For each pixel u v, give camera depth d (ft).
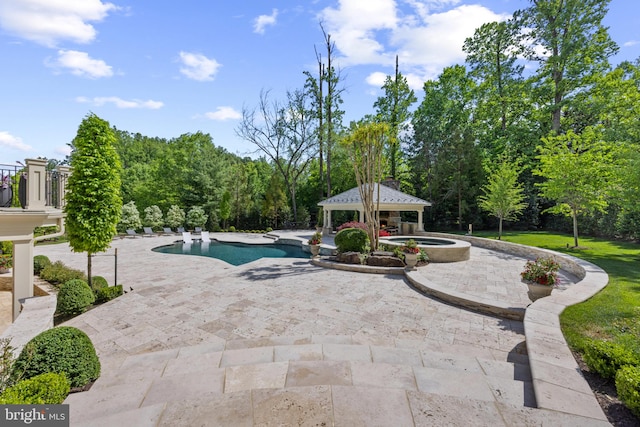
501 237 62.08
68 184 24.81
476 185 79.46
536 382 10.03
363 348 14.39
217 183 98.43
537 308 17.53
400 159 108.58
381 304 22.80
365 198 39.70
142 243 64.13
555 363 11.30
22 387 8.91
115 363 13.80
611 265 31.76
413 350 14.23
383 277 31.55
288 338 16.58
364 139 39.11
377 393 9.47
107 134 25.93
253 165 135.13
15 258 21.26
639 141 39.47
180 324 19.01
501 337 17.03
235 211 99.50
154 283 29.43
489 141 85.46
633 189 36.81
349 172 104.68
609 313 16.65
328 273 33.40
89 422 8.18
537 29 71.41
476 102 91.30
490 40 83.35
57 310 20.26
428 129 90.74
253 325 18.80
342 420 8.16
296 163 101.24
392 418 8.23
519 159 68.54
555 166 46.73
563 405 8.84
